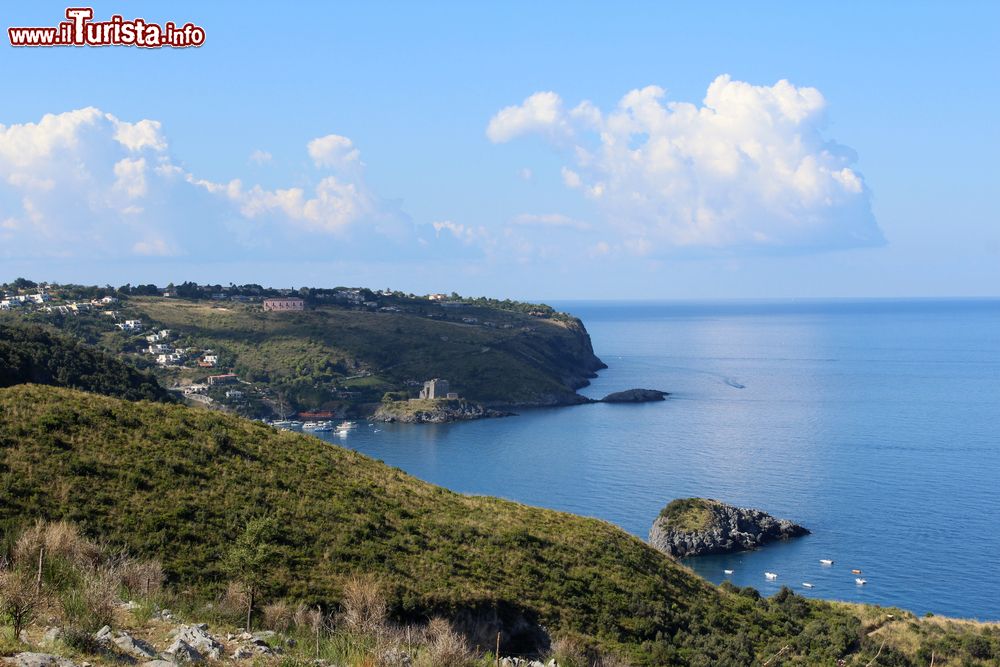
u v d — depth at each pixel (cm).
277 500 4531
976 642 5700
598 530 5709
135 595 2505
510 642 3856
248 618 2680
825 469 16162
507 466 17488
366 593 3123
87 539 3325
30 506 3716
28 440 4388
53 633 1766
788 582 10206
